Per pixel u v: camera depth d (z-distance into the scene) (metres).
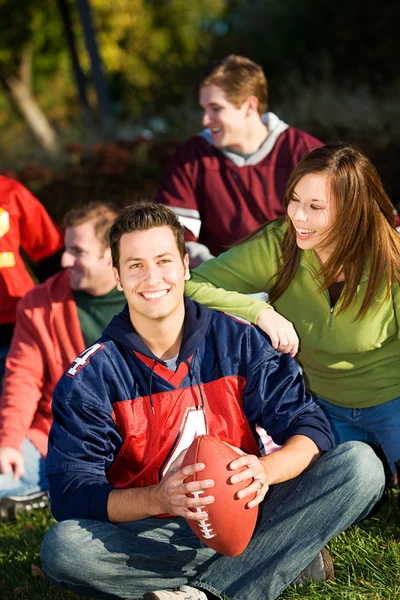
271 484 3.21
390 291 3.75
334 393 4.15
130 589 3.36
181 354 3.34
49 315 4.91
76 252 4.77
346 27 13.70
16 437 4.71
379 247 3.66
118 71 19.50
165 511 3.08
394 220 3.74
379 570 3.46
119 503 3.14
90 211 4.80
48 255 5.76
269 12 15.02
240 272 3.98
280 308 4.00
